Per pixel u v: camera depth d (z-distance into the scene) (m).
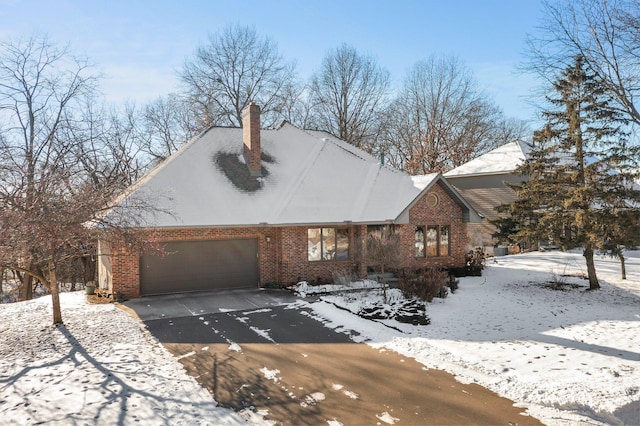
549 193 18.59
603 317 14.34
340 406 8.07
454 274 21.97
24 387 8.62
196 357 10.60
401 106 47.00
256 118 21.20
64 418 7.36
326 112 45.34
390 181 23.11
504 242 21.27
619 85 13.37
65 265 25.98
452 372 9.66
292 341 11.91
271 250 19.70
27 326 13.32
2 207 10.32
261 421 7.49
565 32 14.09
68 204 10.74
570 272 22.36
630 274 21.53
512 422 7.43
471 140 44.97
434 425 7.36
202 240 18.53
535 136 18.61
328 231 20.53
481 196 32.25
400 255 16.97
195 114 41.62
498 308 15.64
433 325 13.55
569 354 10.66
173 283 18.06
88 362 10.06
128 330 12.73
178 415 7.59
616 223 16.55
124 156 32.62
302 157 23.31
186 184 19.23
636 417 7.49
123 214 12.94
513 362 10.13
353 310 14.85
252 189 20.31
